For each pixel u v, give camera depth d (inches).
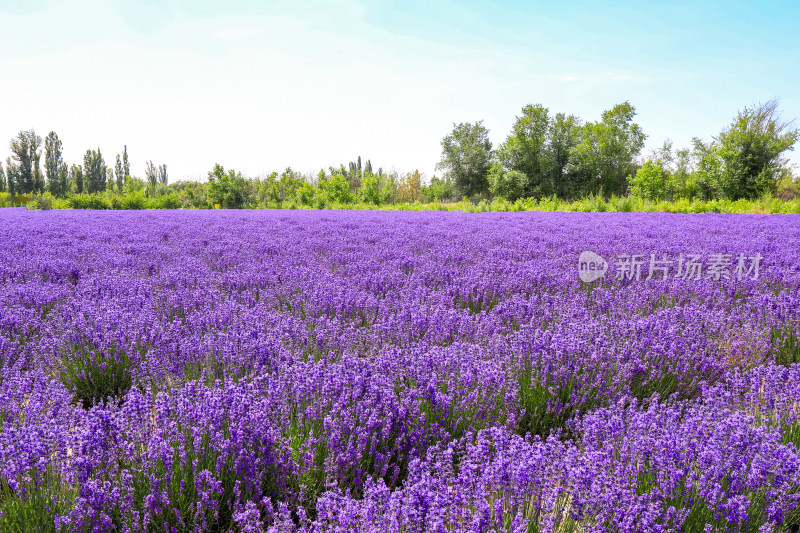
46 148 2753.4
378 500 81.6
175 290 226.8
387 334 169.6
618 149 2149.4
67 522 79.4
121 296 209.2
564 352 140.6
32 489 86.6
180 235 442.9
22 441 89.8
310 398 120.0
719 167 1675.7
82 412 112.6
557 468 90.7
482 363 132.9
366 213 906.7
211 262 305.9
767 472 89.7
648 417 109.5
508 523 81.7
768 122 1603.1
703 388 137.3
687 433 103.3
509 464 87.8
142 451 99.3
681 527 86.7
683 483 90.4
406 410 112.7
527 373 140.9
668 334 159.0
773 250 333.1
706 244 360.5
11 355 151.0
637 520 80.1
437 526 73.1
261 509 94.0
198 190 1606.8
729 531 85.1
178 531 88.0
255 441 97.7
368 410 111.7
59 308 195.5
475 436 115.6
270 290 226.1
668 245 359.9
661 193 1674.5
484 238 412.5
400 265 290.2
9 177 2679.6
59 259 289.9
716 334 174.6
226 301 200.8
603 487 84.9
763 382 135.4
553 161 2167.8
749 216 742.5
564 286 232.5
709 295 218.8
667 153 2282.2
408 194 2161.7
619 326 170.7
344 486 101.2
